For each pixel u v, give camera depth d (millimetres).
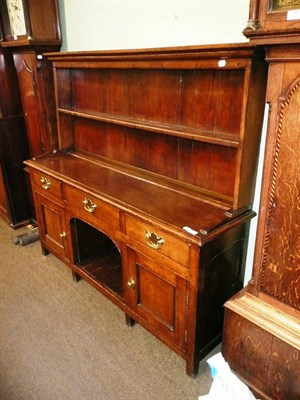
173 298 1554
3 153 2812
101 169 2121
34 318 2010
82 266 2250
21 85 2502
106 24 2072
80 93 2236
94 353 1767
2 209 3193
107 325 1950
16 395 1551
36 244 2832
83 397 1538
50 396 1544
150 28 1837
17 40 2320
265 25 1006
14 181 2959
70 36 2367
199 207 1578
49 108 2426
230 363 1542
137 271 1704
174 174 1843
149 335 1883
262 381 1426
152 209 1561
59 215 2223
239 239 1610
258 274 1337
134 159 2049
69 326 1945
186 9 1641
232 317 1441
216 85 1493
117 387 1583
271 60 1052
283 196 1159
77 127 2410
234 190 1479
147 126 1703
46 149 2547
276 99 1084
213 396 1466
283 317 1304
